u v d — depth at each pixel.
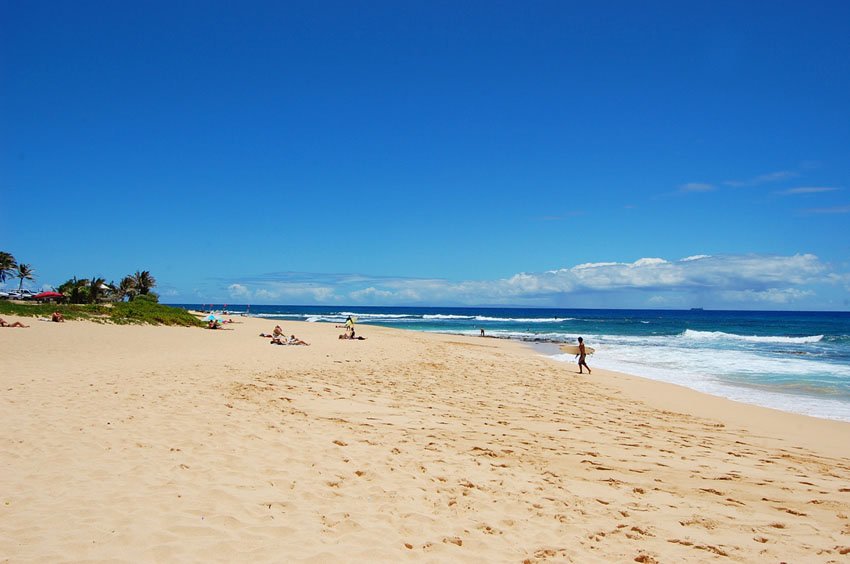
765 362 25.45
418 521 4.91
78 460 5.93
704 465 7.71
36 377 11.41
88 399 9.21
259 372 14.30
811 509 6.03
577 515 5.38
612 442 8.88
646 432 10.02
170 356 17.33
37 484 5.17
